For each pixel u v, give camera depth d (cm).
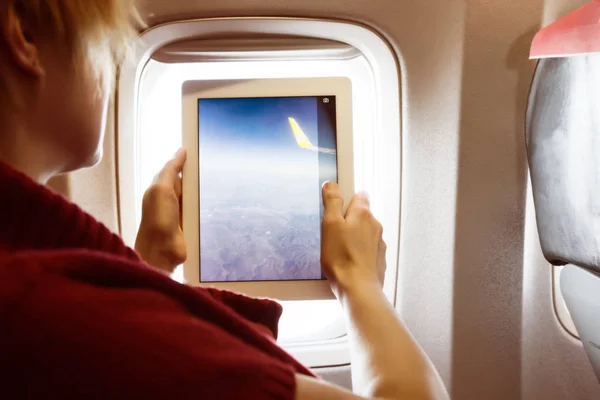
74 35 33
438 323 87
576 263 69
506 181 81
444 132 81
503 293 85
